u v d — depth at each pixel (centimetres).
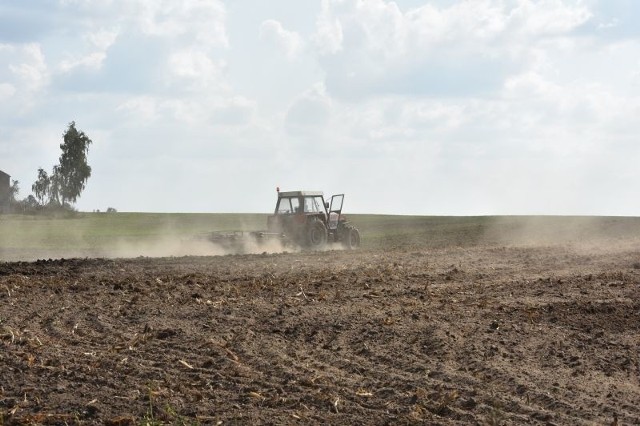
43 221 7550
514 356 1073
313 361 1031
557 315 1398
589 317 1389
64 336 1151
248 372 962
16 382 893
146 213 9238
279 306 1423
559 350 1121
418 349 1102
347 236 3494
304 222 3241
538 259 2502
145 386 888
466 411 816
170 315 1327
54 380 903
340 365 1014
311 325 1255
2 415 776
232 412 799
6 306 1375
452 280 1889
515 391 899
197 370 967
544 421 790
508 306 1482
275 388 891
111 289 1614
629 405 847
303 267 2122
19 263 2152
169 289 1611
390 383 924
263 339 1151
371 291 1634
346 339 1160
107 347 1085
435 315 1363
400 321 1294
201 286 1662
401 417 788
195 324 1254
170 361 1009
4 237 5159
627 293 1689
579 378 966
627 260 2455
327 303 1471
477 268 2183
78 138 11069
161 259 2339
